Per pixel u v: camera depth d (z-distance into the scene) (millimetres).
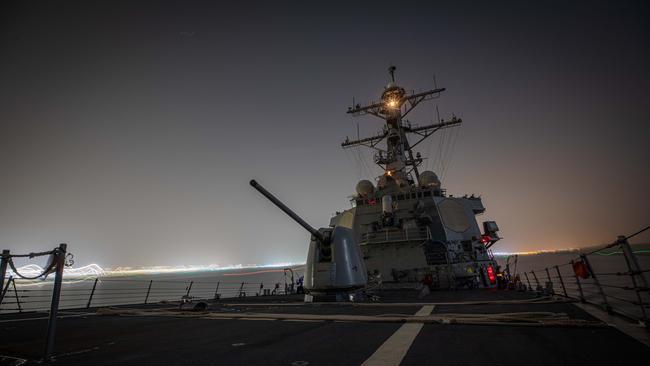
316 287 11273
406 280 17703
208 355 4156
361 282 11688
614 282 46031
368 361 3629
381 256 18891
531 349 3955
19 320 8703
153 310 10039
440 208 20562
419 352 3957
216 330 6129
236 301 13539
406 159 25531
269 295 19594
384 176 23469
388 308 8703
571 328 5148
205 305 9773
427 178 21703
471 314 6836
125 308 11398
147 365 3773
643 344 4023
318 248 12023
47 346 4148
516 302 9023
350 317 6828
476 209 22469
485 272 18422
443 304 9320
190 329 6359
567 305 7969
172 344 4934
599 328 5043
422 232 18516
